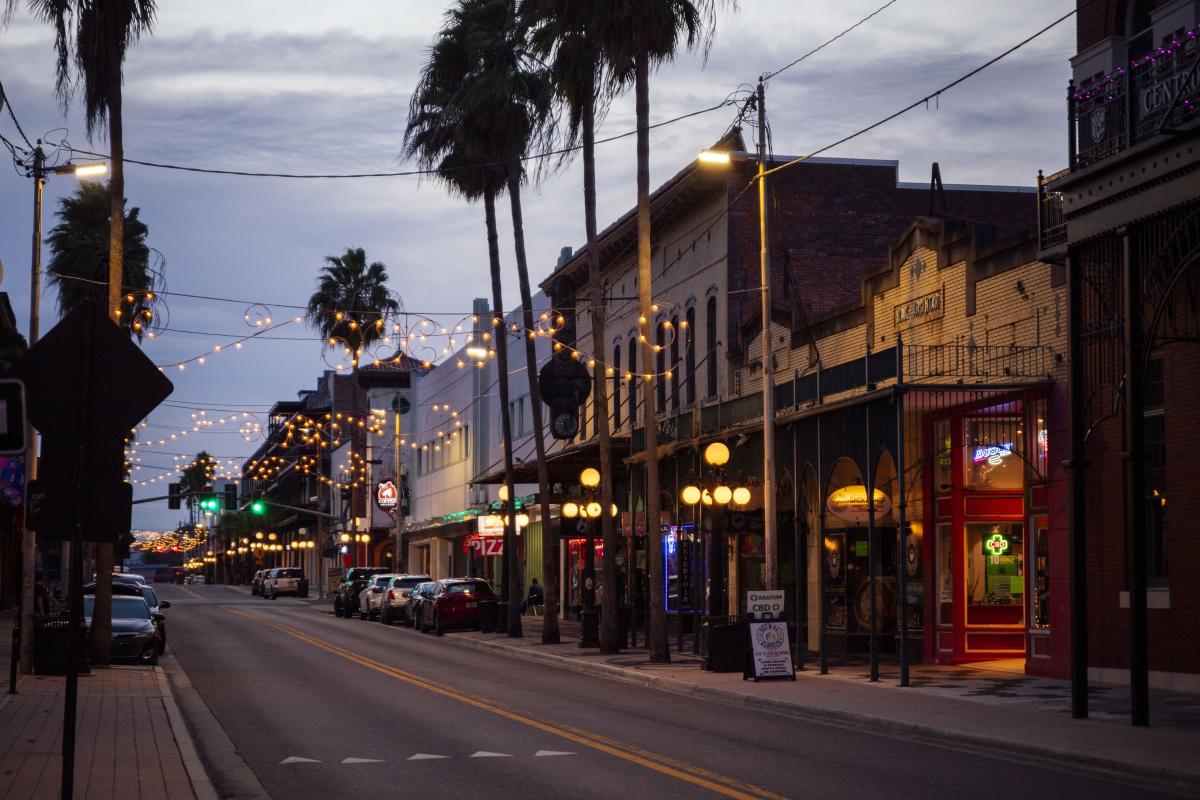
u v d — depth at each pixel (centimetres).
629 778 1325
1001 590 2747
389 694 2270
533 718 1892
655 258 4638
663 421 3891
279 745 1603
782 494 3341
